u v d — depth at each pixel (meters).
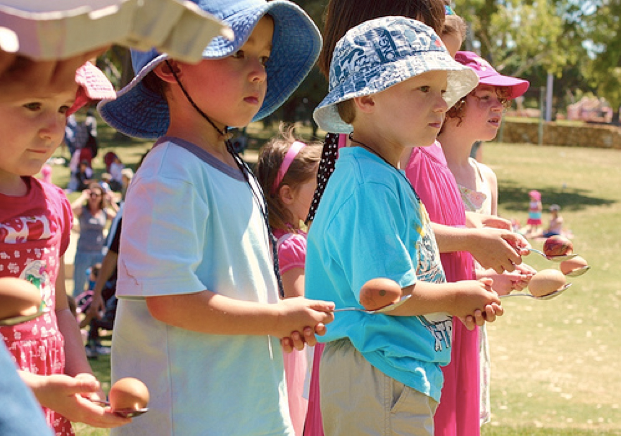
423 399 2.56
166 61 2.22
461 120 3.77
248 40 2.22
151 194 2.07
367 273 2.41
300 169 3.55
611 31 29.33
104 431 5.33
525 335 9.54
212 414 2.11
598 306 11.23
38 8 1.03
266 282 2.27
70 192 19.09
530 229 17.67
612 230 17.84
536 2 29.09
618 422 6.20
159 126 2.61
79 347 2.27
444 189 3.18
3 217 2.05
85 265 9.78
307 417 3.01
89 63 2.36
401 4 3.00
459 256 3.22
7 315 1.37
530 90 63.03
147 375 2.12
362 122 2.69
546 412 6.46
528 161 32.34
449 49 3.46
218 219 2.16
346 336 2.59
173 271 2.02
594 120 67.25
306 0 16.89
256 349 2.20
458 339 3.21
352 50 2.66
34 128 1.88
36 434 1.03
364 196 2.50
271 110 2.69
